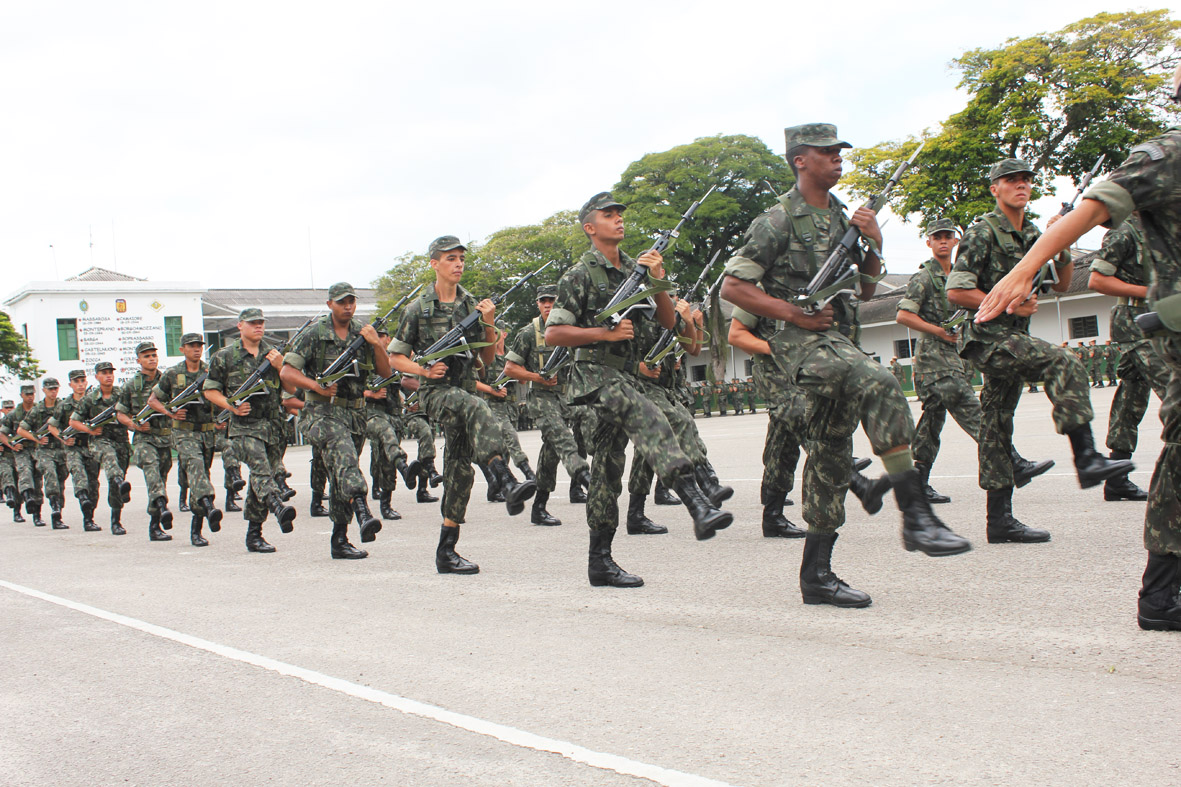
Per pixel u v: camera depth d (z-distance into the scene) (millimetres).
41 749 3572
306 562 7730
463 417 6387
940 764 2793
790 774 2812
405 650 4590
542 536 8211
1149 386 7066
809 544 4855
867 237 4555
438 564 6684
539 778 2947
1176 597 3857
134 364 50875
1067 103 30422
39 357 48969
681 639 4406
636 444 5105
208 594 6512
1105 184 3250
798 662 3904
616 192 43281
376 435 9156
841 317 4723
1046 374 5250
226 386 8789
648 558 6645
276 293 69188
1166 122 31266
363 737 3441
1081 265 37500
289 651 4730
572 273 5332
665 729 3273
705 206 40219
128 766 3330
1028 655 3725
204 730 3652
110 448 11266
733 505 9047
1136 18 30984
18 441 13227
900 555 5898
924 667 3701
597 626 4781
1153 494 3838
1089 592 4582
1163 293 3408
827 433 4660
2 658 5031
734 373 45812
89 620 5863
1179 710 3041
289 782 3080
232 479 9039
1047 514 6867
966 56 32906
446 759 3170
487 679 4020
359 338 7555
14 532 12352
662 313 5539
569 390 5461
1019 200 5691
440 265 6469
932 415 7812
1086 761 2725
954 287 5648
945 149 31859
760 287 4605
